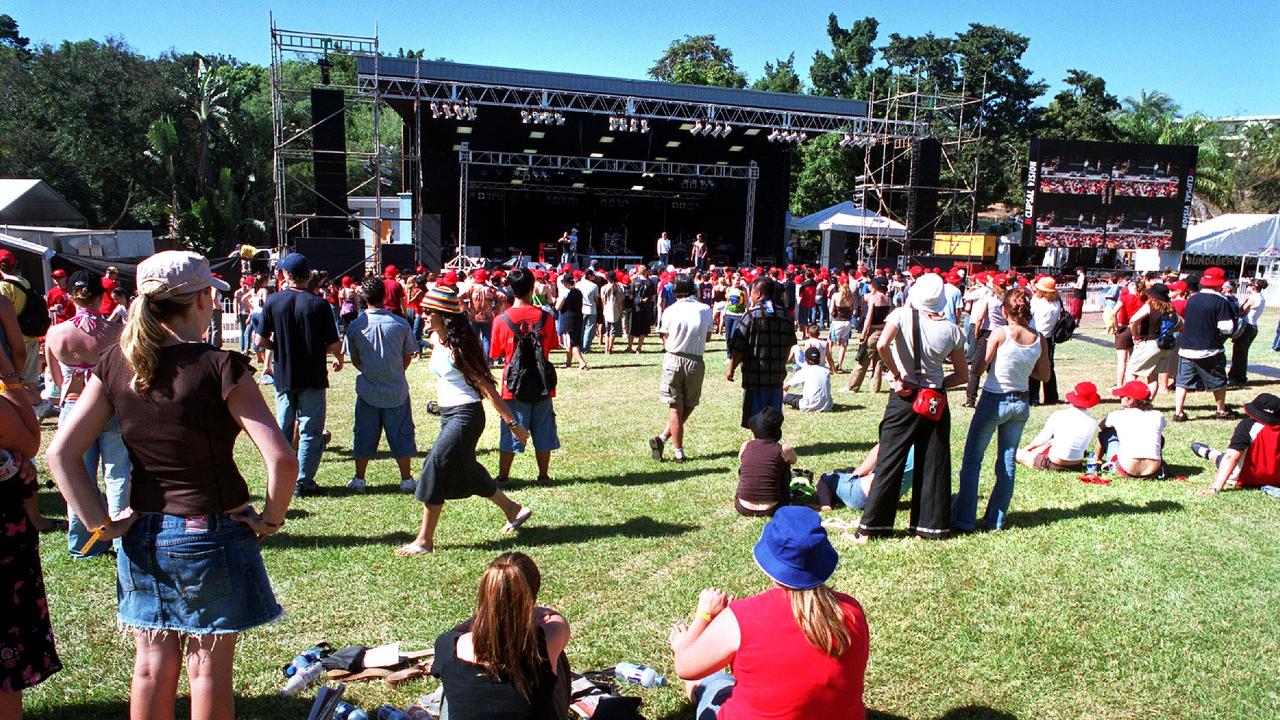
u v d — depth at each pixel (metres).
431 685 3.71
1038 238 28.28
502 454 6.94
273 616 2.87
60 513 5.97
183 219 41.84
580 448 8.30
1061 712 3.56
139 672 2.72
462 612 4.46
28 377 8.88
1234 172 47.41
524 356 6.78
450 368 5.18
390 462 7.87
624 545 5.42
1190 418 9.45
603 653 4.03
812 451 8.09
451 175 35.47
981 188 45.09
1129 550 5.30
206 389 2.63
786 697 2.61
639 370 13.98
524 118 27.11
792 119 29.75
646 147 34.94
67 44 44.38
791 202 48.94
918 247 29.44
